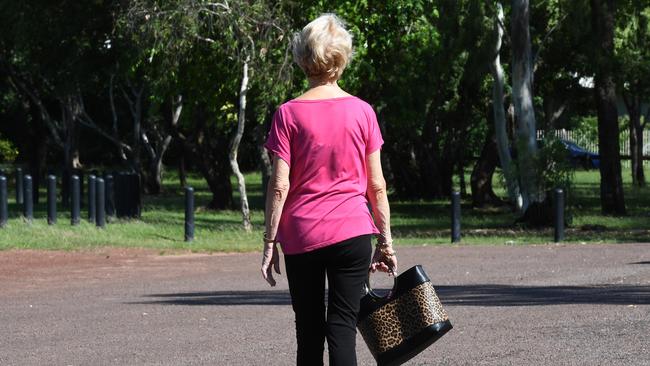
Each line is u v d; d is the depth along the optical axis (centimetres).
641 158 7806
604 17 4622
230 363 1243
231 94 4175
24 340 1474
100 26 4694
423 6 4228
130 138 9244
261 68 3784
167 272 2544
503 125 4641
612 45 4662
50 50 4912
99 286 2245
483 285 2123
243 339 1432
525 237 3725
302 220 847
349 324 849
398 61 4281
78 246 3206
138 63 3997
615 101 4844
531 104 4278
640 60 4953
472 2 4347
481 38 4397
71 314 1767
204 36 3888
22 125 9038
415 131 6153
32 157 8069
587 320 1516
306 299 864
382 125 5778
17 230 3562
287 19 3812
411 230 4197
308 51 862
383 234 877
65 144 6950
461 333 1429
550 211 4188
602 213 4888
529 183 4212
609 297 1819
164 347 1377
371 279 2309
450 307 1728
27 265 2702
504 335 1402
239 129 3947
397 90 4516
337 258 846
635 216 4791
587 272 2350
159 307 1844
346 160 854
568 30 4891
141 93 6619
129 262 2802
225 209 5672
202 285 2248
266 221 862
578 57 5381
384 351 881
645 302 1714
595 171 9981
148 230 3841
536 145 4297
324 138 849
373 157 866
